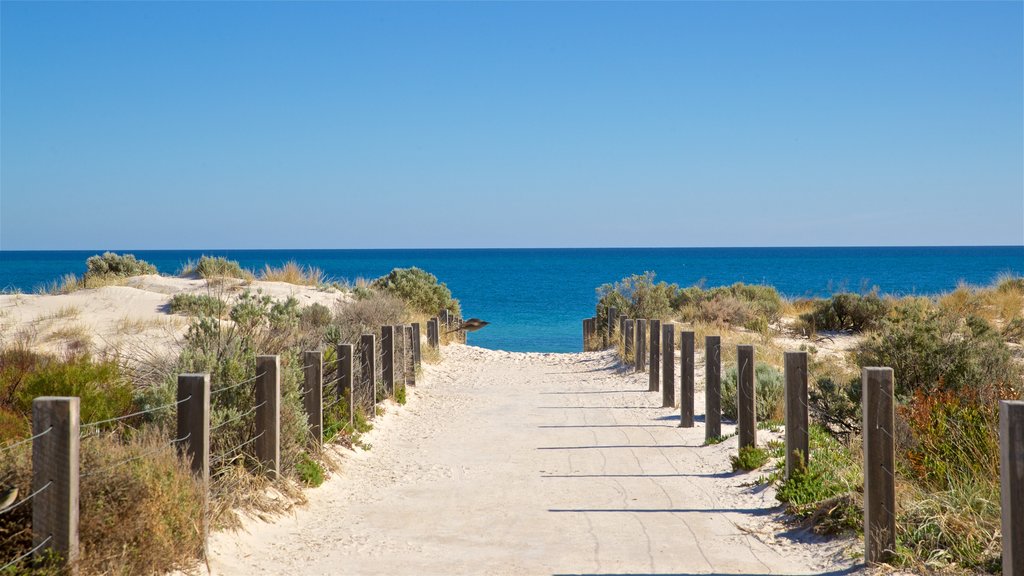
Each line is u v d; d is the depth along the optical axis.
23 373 10.02
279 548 6.58
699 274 99.12
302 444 9.02
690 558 6.24
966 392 9.37
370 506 8.02
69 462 4.55
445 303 30.22
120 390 9.13
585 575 5.84
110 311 21.81
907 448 7.97
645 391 16.72
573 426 12.85
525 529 7.14
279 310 17.98
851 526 6.56
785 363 7.91
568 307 52.50
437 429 12.72
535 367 21.86
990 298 24.41
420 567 6.07
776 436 10.45
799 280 80.62
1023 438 4.51
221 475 7.45
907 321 11.81
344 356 11.25
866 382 5.84
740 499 8.10
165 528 5.51
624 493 8.46
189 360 8.68
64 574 4.53
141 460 5.71
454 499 8.29
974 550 5.66
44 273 94.81
